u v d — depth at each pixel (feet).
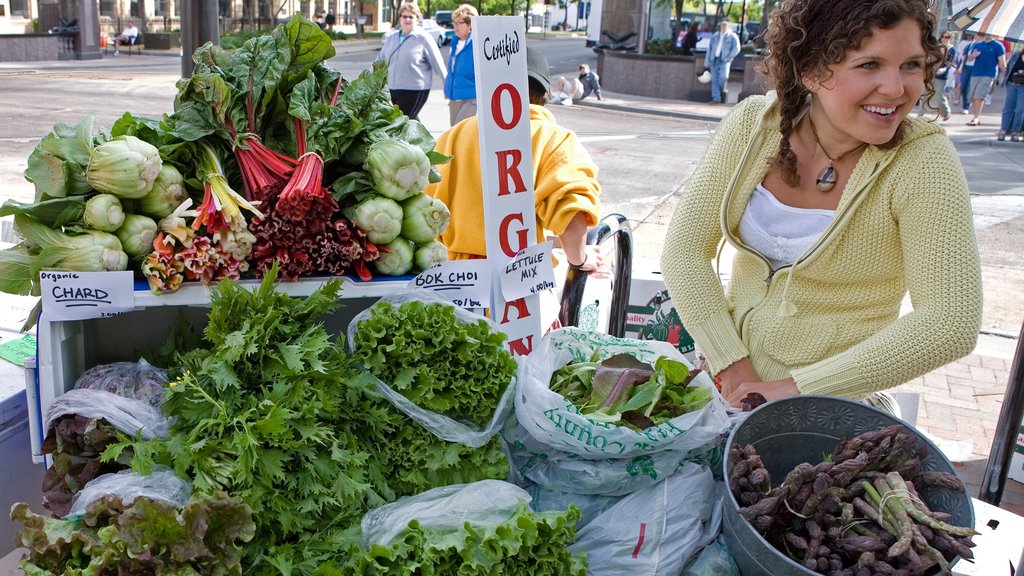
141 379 6.04
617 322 9.97
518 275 7.27
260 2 127.75
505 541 5.12
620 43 75.72
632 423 5.77
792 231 6.93
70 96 50.52
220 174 6.22
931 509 5.42
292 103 6.53
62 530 4.99
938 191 6.31
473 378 5.90
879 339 6.54
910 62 6.05
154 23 118.52
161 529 4.75
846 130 6.29
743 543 5.13
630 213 28.12
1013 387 10.47
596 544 5.64
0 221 6.69
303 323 5.84
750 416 5.73
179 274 5.86
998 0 8.52
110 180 5.68
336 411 5.51
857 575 4.76
